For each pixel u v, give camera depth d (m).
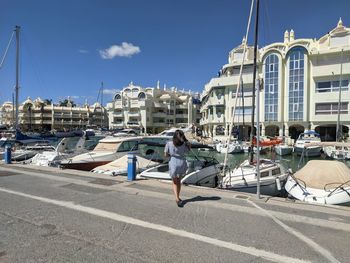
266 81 51.62
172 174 7.45
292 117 49.78
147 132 88.69
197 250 4.84
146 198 8.16
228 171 15.45
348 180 11.06
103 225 5.99
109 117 90.62
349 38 47.62
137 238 5.32
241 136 52.09
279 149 35.31
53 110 108.94
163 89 99.88
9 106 111.56
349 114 45.38
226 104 55.91
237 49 55.28
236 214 6.74
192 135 34.62
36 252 4.71
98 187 9.55
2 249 4.81
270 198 8.15
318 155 33.78
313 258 4.59
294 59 49.72
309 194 10.60
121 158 15.90
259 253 4.74
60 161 17.11
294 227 5.92
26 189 9.26
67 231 5.64
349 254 4.74
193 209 7.12
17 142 24.27
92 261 4.43
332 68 46.66
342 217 6.55
